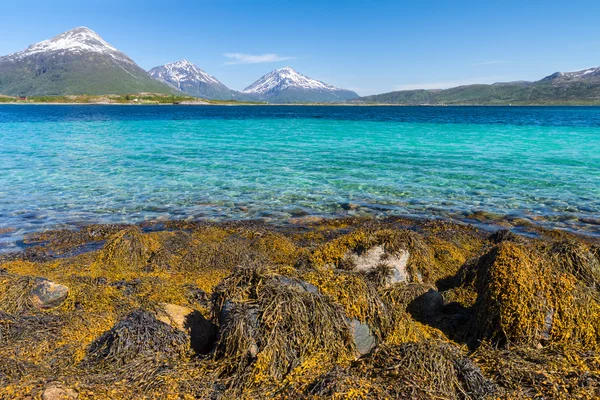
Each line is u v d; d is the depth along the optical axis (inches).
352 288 215.6
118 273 329.7
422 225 474.6
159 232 420.8
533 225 477.4
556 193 617.3
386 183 687.1
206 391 169.5
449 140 1352.1
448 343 204.4
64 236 426.9
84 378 171.5
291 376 174.4
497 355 198.2
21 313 244.1
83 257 357.7
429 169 808.3
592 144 1217.4
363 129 1862.7
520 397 167.2
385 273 283.6
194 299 278.4
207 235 425.4
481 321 220.5
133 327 200.7
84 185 665.6
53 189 638.5
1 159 914.1
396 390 161.0
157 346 197.5
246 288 215.2
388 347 187.3
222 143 1268.5
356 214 520.7
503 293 214.1
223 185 673.6
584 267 279.9
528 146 1175.6
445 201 578.6
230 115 3422.7
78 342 209.3
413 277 293.4
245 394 168.1
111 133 1603.1
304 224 481.7
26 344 201.5
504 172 775.7
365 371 174.1
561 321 208.8
